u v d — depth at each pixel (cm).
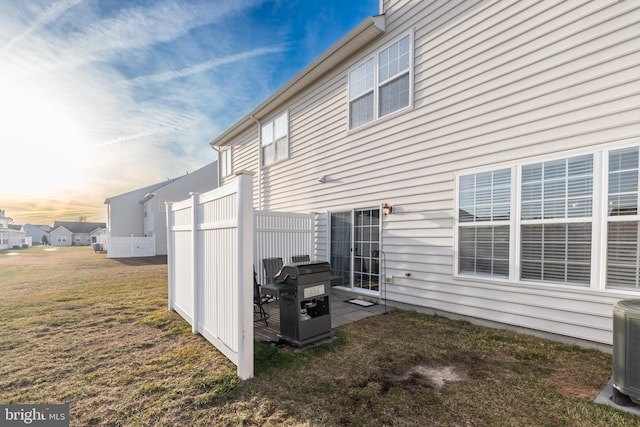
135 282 861
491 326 418
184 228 473
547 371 291
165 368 309
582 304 342
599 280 331
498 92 414
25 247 3772
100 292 716
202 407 240
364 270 620
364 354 338
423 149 507
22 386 277
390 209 557
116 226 2233
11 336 410
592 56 338
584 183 342
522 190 391
